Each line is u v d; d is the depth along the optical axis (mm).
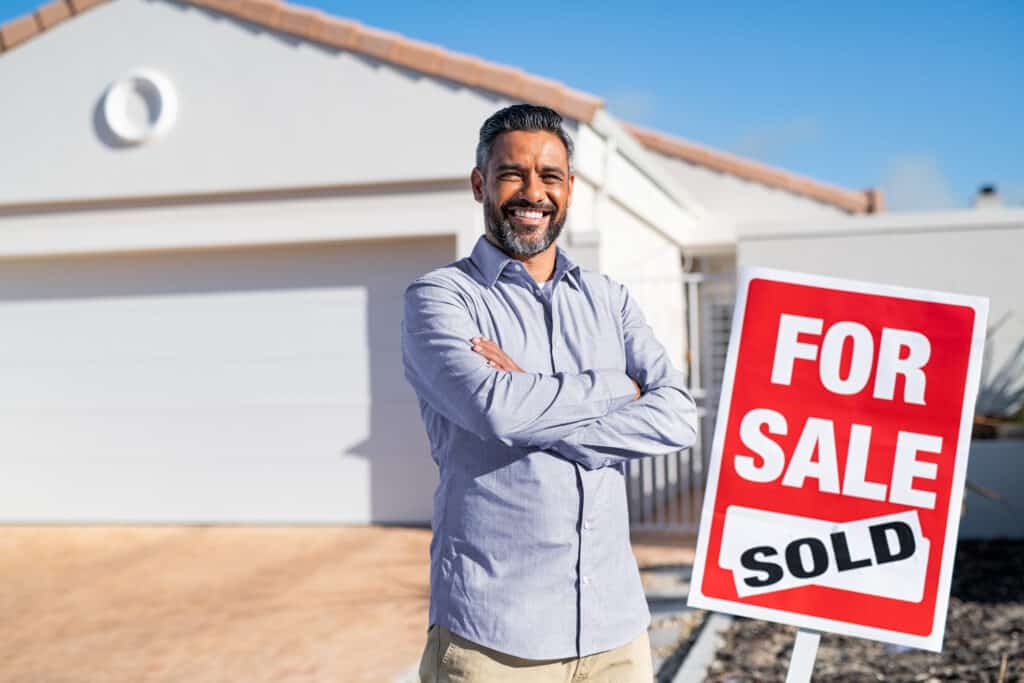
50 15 8672
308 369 8531
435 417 2156
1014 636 4711
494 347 2107
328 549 7406
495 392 2006
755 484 2580
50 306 8969
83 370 8883
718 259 13133
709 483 2598
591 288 2316
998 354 7734
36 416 8938
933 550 2486
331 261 8508
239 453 8609
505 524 2020
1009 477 7270
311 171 8289
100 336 8867
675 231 12086
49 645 5086
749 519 2570
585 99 7898
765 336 2641
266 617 5535
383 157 8188
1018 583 5844
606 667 2076
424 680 2086
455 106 8094
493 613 1989
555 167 2188
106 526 8656
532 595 1997
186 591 6219
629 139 9219
